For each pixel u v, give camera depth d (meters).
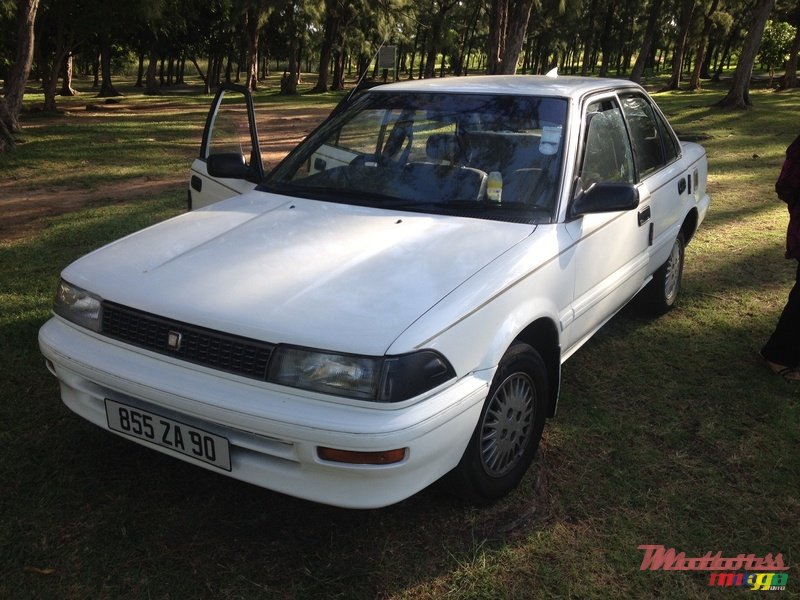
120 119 23.03
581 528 2.87
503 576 2.59
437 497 3.04
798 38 40.41
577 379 4.20
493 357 2.67
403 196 3.39
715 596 2.54
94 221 7.74
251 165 4.04
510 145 3.48
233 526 2.82
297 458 2.37
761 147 14.27
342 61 51.62
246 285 2.64
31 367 4.10
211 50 48.00
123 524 2.81
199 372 2.51
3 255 6.39
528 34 67.94
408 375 2.33
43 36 31.67
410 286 2.60
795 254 3.97
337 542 2.75
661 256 4.65
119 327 2.68
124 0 26.31
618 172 3.97
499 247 2.93
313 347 2.34
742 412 3.84
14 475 3.09
